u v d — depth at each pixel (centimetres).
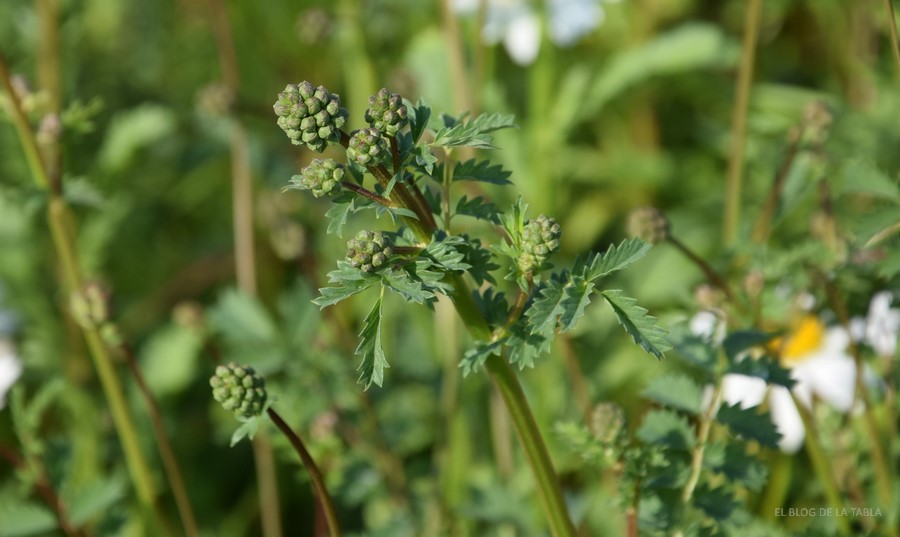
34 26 85
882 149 69
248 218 81
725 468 48
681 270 74
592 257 43
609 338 69
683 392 49
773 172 66
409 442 66
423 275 43
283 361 62
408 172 44
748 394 58
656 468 48
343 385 62
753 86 85
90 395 80
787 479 57
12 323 85
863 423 57
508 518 58
